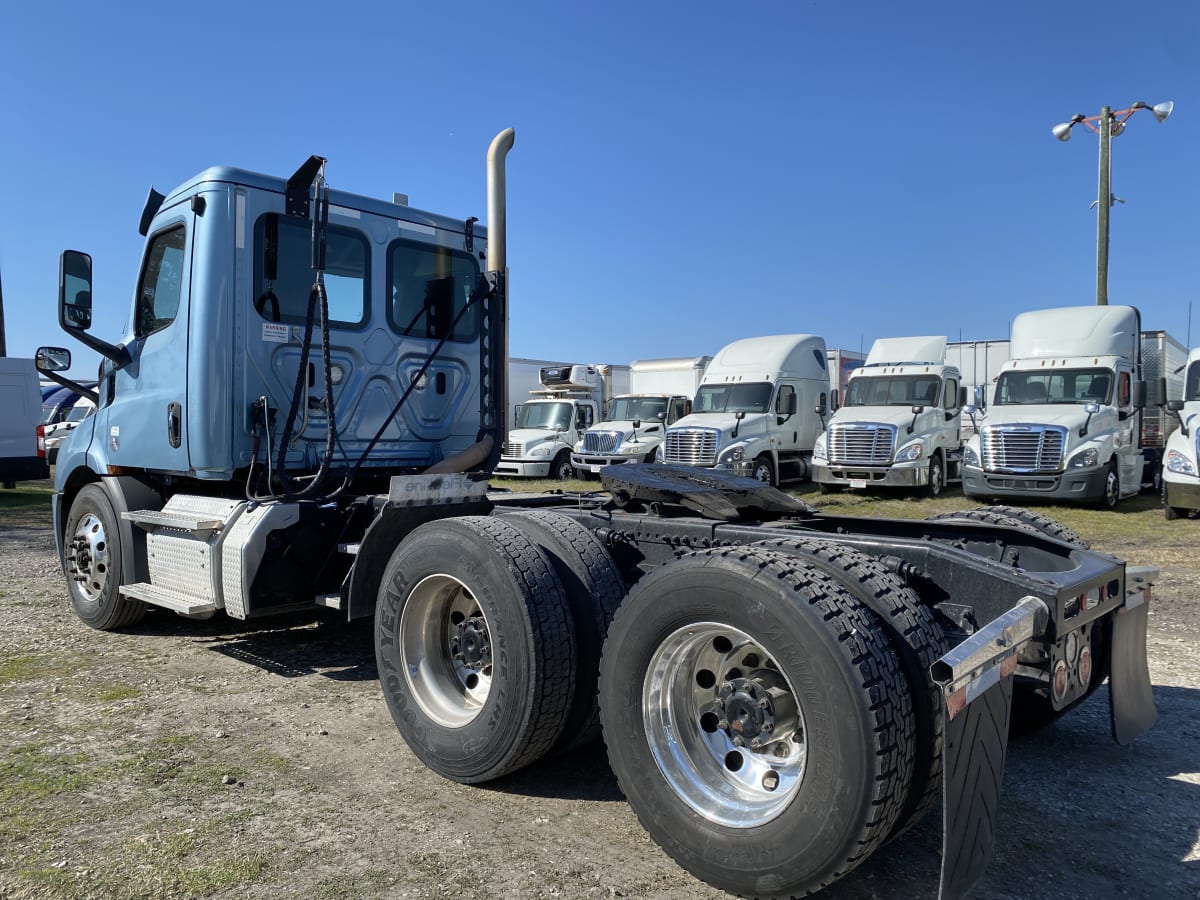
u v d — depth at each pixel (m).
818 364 20.92
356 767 3.76
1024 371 16.03
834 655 2.49
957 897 2.37
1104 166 18.91
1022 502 16.00
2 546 10.38
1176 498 12.73
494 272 5.82
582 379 22.86
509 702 3.34
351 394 5.52
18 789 3.47
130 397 5.68
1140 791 3.55
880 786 2.42
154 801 3.38
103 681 4.91
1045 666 2.88
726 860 2.69
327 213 4.84
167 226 5.30
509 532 3.58
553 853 3.02
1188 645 5.71
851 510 15.06
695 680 3.03
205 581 4.85
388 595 3.84
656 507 4.01
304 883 2.79
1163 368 18.02
